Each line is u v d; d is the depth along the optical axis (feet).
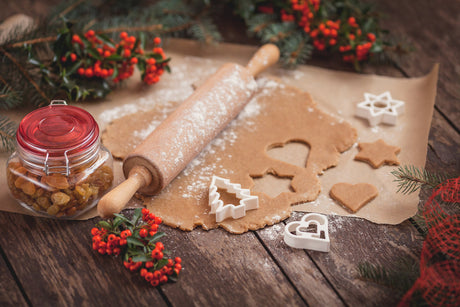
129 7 3.59
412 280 2.25
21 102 2.92
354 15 3.32
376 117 2.94
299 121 2.95
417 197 2.60
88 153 2.37
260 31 3.37
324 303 2.27
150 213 2.40
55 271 2.34
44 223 2.49
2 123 2.70
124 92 3.10
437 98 3.13
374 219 2.53
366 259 2.40
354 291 2.30
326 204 2.59
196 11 3.49
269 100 3.07
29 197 2.42
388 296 2.27
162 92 3.11
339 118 2.97
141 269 2.30
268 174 2.73
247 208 2.54
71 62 2.98
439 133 2.95
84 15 3.47
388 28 3.54
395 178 2.70
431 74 3.21
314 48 3.43
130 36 3.21
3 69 2.95
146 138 2.61
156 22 3.35
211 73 3.24
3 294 2.27
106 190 2.53
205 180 2.66
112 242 2.32
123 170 2.58
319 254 2.42
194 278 2.33
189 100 2.78
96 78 3.02
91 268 2.35
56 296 2.27
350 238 2.47
